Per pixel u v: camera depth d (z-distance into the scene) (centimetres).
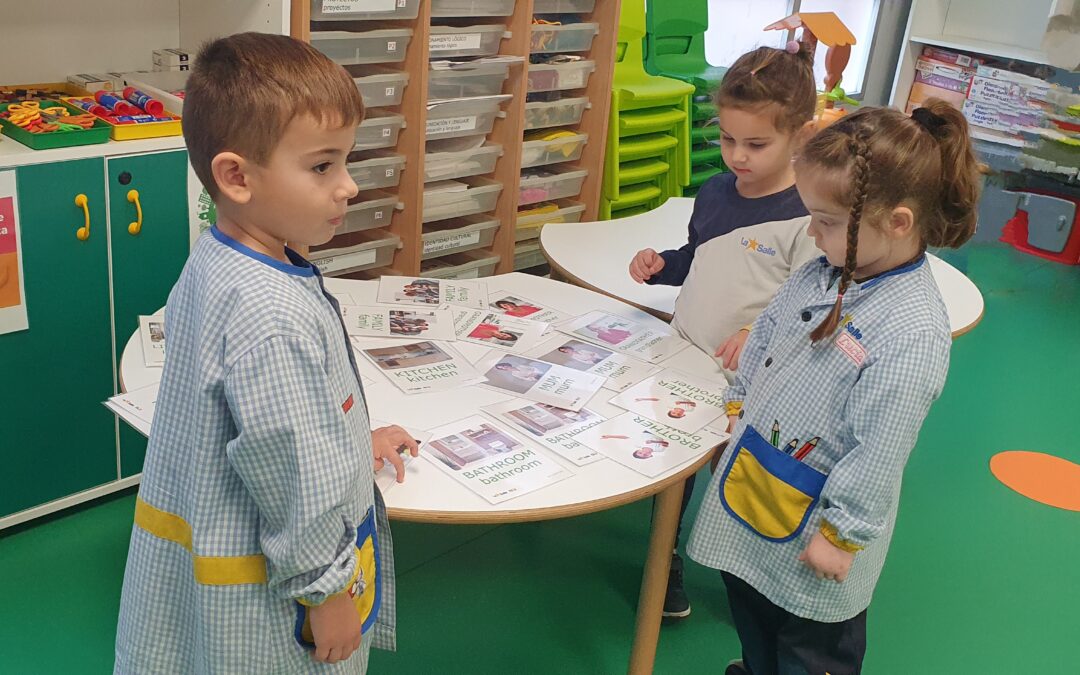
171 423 108
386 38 236
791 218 179
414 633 199
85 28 229
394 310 191
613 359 179
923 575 234
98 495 223
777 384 143
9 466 205
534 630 204
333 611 108
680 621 212
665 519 166
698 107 357
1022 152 462
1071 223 455
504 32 265
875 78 506
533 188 299
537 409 157
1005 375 346
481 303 200
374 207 258
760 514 145
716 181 197
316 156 102
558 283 217
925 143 128
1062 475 284
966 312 214
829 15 298
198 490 104
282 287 101
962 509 263
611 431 153
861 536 131
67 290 200
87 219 197
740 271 184
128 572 116
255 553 107
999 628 218
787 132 174
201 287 102
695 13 369
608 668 196
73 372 207
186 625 115
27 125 191
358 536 114
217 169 101
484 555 226
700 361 181
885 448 129
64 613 192
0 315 191
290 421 98
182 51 242
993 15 493
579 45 294
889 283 134
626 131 321
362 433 115
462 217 292
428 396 158
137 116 206
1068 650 214
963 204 133
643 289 223
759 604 156
